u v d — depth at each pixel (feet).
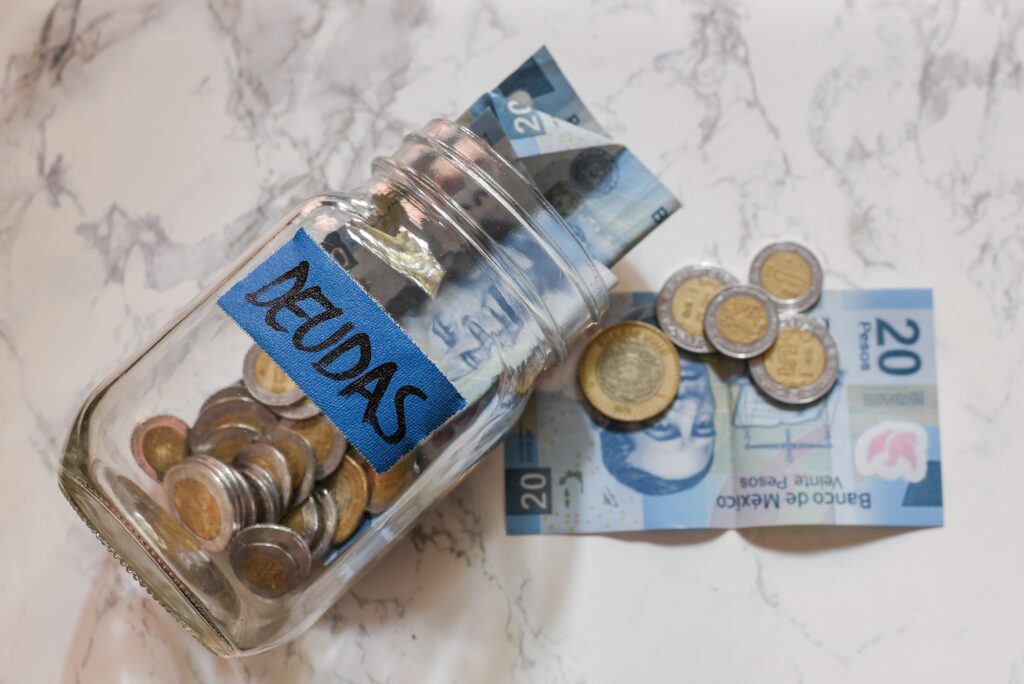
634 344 1.80
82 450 1.46
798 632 1.79
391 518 1.52
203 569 1.44
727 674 1.77
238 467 1.41
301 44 1.89
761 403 1.81
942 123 1.89
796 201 1.87
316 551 1.42
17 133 1.88
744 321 1.79
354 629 1.78
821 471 1.80
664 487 1.80
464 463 1.58
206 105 1.88
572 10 1.89
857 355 1.84
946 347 1.85
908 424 1.82
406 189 1.44
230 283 1.50
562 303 1.45
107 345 1.84
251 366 1.47
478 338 1.44
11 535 1.80
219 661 1.77
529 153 1.70
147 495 1.45
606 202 1.71
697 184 1.87
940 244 1.87
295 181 1.87
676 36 1.89
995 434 1.83
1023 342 1.85
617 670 1.77
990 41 1.89
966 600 1.79
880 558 1.81
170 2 1.89
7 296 1.85
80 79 1.88
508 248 1.40
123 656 1.78
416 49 1.89
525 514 1.80
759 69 1.89
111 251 1.86
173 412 1.47
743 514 1.79
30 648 1.77
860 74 1.89
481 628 1.78
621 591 1.79
